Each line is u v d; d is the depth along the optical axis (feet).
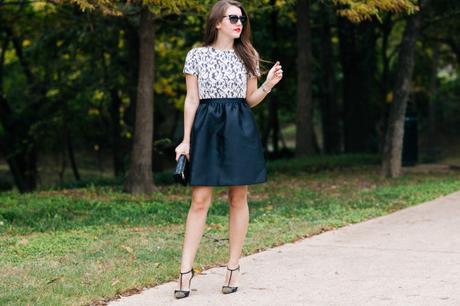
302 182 47.62
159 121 81.92
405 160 59.62
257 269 20.70
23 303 16.51
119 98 74.43
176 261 21.45
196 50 17.97
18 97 70.38
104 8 31.89
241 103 17.85
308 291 18.10
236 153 17.43
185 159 17.60
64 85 67.56
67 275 19.39
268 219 29.84
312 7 69.41
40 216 31.94
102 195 40.88
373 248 23.85
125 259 21.86
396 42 100.01
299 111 63.16
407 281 19.03
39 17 66.23
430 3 52.44
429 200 36.86
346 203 35.24
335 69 94.02
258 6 41.91
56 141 78.28
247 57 17.88
